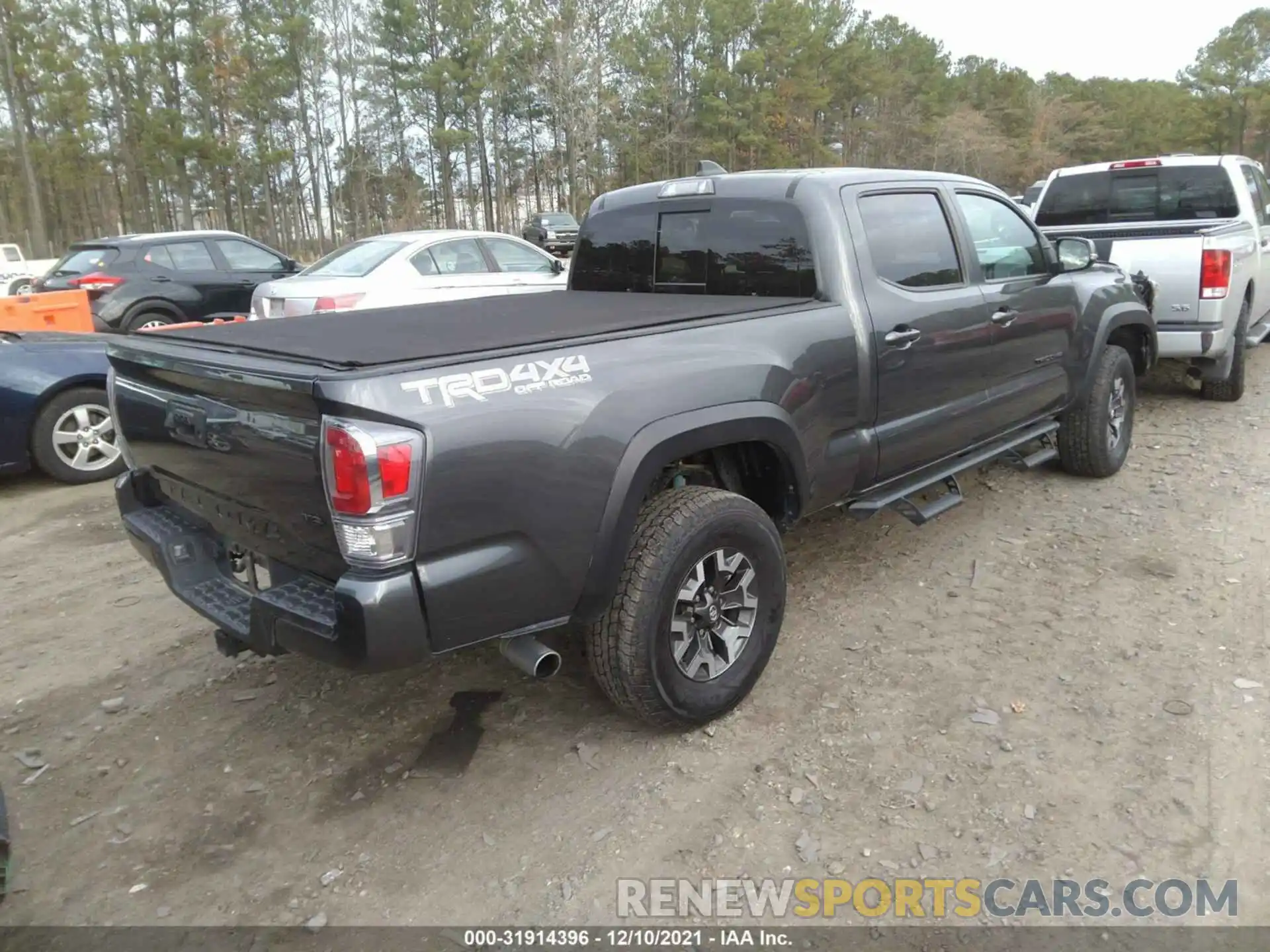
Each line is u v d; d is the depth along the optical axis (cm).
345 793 297
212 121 3856
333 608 250
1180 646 364
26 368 616
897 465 396
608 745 315
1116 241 680
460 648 257
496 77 4134
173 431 293
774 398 322
